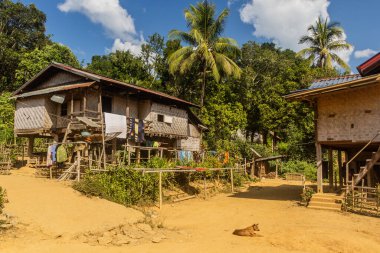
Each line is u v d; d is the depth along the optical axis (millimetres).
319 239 9867
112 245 9062
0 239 8516
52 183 15516
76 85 20156
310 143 33281
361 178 15305
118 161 18766
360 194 14750
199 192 19875
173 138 27094
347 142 15789
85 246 8742
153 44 41438
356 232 10914
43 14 49719
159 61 40469
